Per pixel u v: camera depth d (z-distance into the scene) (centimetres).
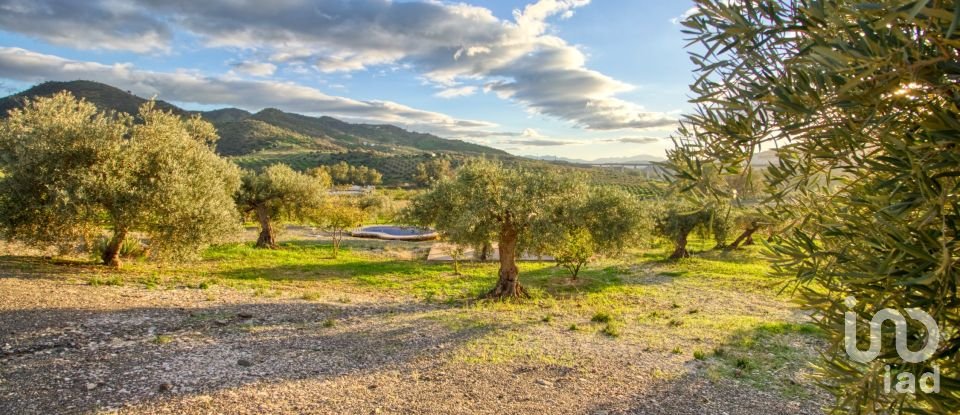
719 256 3100
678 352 1027
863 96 157
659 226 2953
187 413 623
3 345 830
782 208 239
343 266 2438
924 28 139
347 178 11438
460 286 1942
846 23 153
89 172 1487
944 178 156
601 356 982
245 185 2970
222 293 1500
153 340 944
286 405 674
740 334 1202
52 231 1527
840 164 211
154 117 1775
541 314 1427
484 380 825
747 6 189
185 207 1620
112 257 1783
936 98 160
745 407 738
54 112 1636
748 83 196
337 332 1117
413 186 11062
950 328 169
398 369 872
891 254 159
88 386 690
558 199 1622
